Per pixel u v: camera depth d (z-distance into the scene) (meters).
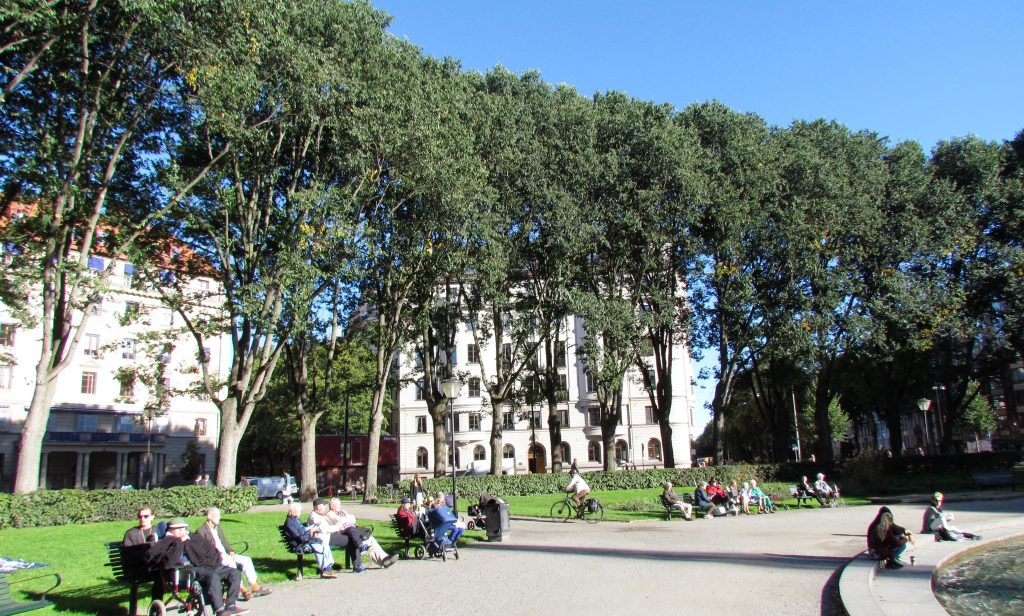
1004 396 76.31
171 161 22.95
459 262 29.09
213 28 20.17
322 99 23.61
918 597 9.65
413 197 28.83
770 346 35.81
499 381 36.75
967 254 40.41
